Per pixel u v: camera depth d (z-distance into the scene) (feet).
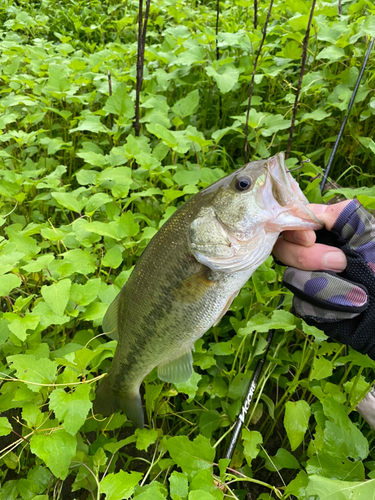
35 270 1.64
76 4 5.93
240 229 1.22
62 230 2.11
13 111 3.46
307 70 3.06
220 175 2.11
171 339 1.37
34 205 2.67
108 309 1.50
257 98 2.74
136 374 1.47
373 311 1.16
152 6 4.45
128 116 2.64
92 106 3.45
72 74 3.61
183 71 3.12
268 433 1.78
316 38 2.82
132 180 2.13
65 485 1.69
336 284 1.15
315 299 1.18
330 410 1.23
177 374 1.42
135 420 1.51
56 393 1.19
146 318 1.36
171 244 1.32
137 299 1.37
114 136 2.66
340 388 1.58
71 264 1.65
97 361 1.51
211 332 2.00
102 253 2.01
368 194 1.76
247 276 1.29
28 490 1.38
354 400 1.51
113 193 2.07
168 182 2.16
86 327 1.98
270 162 1.21
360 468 1.16
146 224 2.34
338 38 2.69
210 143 2.20
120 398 1.54
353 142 2.55
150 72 3.54
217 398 1.81
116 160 2.39
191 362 1.39
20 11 5.91
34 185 2.37
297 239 1.18
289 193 1.17
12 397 1.42
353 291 1.14
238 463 1.62
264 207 1.18
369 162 2.62
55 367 1.29
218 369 1.80
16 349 1.54
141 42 2.49
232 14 4.42
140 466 1.81
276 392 1.94
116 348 1.48
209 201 1.27
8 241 1.81
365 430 1.69
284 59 3.00
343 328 1.22
